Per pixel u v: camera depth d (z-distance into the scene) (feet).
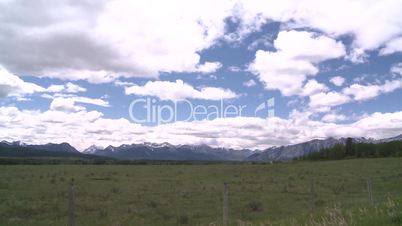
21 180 157.69
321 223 48.06
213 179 189.57
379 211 50.01
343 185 160.04
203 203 110.73
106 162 435.94
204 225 79.36
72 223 63.41
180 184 159.33
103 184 152.15
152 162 452.76
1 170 229.66
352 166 279.28
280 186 156.35
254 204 104.37
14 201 102.58
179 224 83.97
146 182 165.58
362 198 116.88
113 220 84.48
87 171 231.71
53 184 145.69
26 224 78.95
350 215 49.08
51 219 84.79
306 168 270.26
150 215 92.38
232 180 184.34
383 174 209.05
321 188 150.51
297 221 55.62
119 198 115.14
